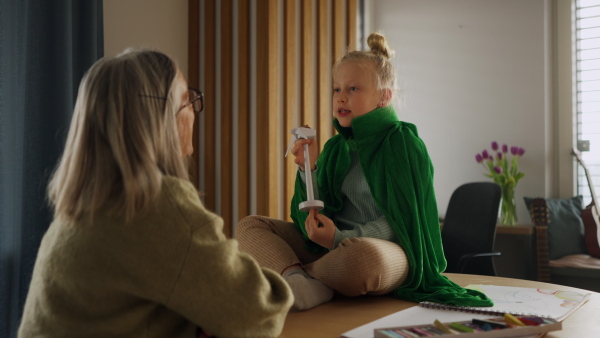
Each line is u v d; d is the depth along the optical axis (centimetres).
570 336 105
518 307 129
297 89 300
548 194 357
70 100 218
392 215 150
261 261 151
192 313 83
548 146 358
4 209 190
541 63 354
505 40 366
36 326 84
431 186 157
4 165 190
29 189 206
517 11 362
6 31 191
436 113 387
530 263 325
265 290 91
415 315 121
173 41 292
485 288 155
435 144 387
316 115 312
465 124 377
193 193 89
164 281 81
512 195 346
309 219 147
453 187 380
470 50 377
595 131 357
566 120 363
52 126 213
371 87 159
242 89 284
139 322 84
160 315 87
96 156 84
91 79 90
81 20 234
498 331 98
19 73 201
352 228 160
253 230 160
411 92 395
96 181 83
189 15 298
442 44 386
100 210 83
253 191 284
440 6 387
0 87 189
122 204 82
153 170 84
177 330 89
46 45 213
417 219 147
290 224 170
